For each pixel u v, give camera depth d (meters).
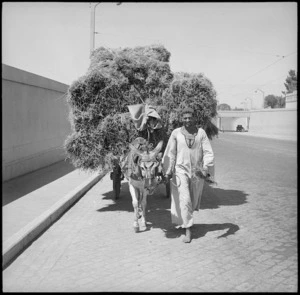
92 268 5.17
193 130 6.49
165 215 8.05
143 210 7.09
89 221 7.62
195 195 6.57
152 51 9.17
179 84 8.16
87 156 8.11
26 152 12.83
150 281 4.70
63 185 10.93
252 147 27.09
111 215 8.07
